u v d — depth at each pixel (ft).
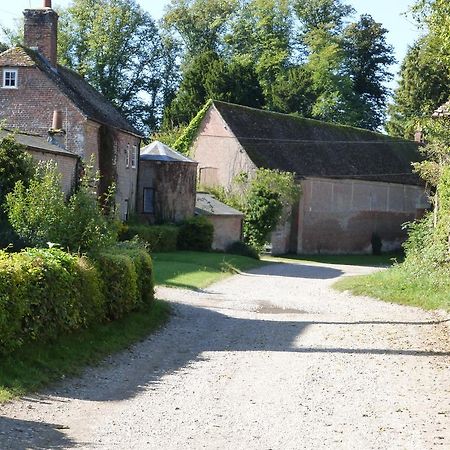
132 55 244.22
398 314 76.74
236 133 193.36
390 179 226.58
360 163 221.05
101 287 54.24
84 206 58.13
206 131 198.29
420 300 85.56
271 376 44.52
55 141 119.34
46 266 44.70
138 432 31.22
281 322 69.62
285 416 34.81
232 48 274.77
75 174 115.03
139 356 50.14
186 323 67.00
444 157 107.65
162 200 163.94
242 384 42.14
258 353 52.70
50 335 44.75
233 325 66.85
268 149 197.67
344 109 260.21
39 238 56.85
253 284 111.34
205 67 242.37
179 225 162.40
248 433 31.60
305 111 255.91
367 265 183.73
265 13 273.33
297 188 190.08
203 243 160.86
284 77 261.03
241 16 276.21
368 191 220.23
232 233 178.29
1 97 132.26
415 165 119.85
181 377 43.88
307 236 202.18
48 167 70.44
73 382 40.37
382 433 31.89
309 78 254.68
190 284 99.76
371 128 274.98
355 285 103.40
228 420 33.86
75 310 48.42
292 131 209.97
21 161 78.18
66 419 32.68
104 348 49.55
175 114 239.71
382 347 55.67
